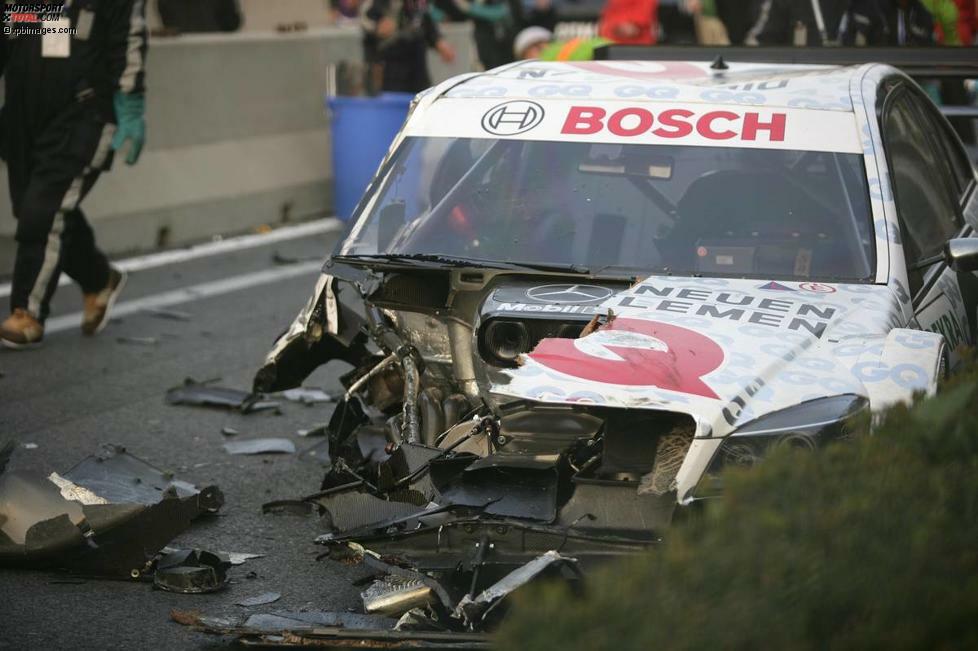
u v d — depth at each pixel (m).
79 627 17.23
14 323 32.31
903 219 20.39
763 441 15.31
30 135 32.03
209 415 27.88
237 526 21.52
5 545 18.91
